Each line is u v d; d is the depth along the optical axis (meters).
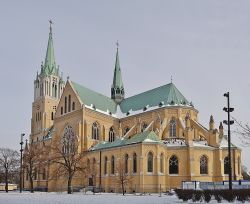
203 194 39.41
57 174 90.06
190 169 85.62
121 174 81.62
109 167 91.44
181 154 88.00
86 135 104.25
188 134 88.31
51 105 153.50
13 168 119.56
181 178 86.56
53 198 51.56
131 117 113.75
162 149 86.94
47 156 99.62
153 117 105.75
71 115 109.75
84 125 105.06
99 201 43.53
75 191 92.88
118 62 140.25
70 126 109.69
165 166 87.38
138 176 83.12
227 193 37.84
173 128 101.25
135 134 100.62
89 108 108.31
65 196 60.22
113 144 94.06
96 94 120.81
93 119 108.56
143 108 112.44
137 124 106.94
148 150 84.25
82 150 99.44
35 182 121.50
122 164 85.44
